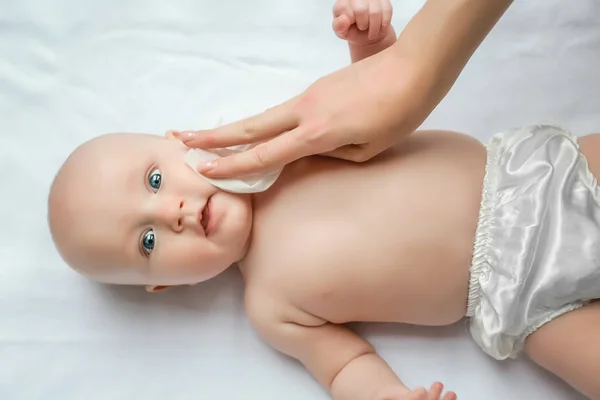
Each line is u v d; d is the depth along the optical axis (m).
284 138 0.87
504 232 0.88
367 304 0.95
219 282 1.08
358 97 0.85
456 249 0.90
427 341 1.03
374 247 0.91
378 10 0.93
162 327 1.06
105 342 1.05
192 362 1.04
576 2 1.16
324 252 0.92
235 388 1.03
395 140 0.88
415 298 0.93
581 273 0.85
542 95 1.14
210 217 0.91
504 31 1.16
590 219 0.87
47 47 1.19
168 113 1.16
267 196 0.97
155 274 0.94
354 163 0.94
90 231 0.91
